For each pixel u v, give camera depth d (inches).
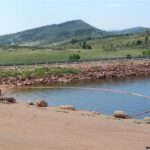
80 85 2684.5
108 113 1508.4
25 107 1181.7
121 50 5925.2
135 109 1606.8
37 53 5157.5
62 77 3026.6
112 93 2154.3
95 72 3299.7
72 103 1802.4
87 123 935.0
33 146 724.0
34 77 2871.6
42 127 890.1
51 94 2142.0
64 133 832.9
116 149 709.9
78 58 4485.7
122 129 873.5
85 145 736.3
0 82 2637.8
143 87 2500.0
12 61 4601.4
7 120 968.3
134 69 3565.5
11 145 727.7
